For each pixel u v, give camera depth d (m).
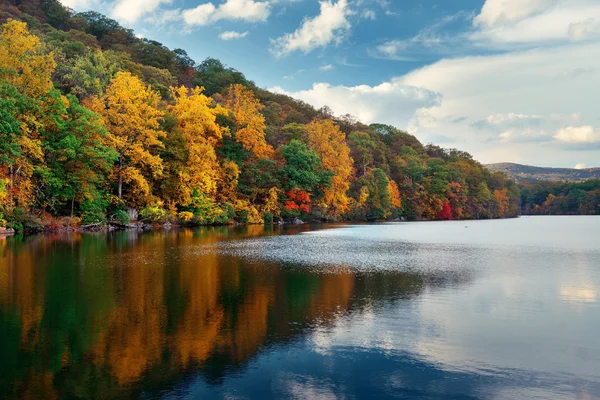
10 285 19.47
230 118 72.44
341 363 10.92
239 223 73.12
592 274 23.70
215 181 68.81
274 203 77.44
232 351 11.66
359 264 26.95
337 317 14.91
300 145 84.38
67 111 49.09
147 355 11.34
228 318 14.69
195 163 63.06
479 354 11.59
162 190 61.69
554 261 29.20
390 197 110.75
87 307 15.88
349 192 102.25
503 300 17.48
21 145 42.06
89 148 47.62
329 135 96.56
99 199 52.78
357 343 12.35
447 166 138.75
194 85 132.12
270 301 17.03
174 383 9.73
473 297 18.02
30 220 44.88
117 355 11.34
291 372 10.36
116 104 55.16
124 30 138.25
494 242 44.97
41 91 46.03
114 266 24.94
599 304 16.89
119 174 55.31
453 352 11.73
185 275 22.34
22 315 14.79
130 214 57.31
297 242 41.56
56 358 11.12
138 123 55.19
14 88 41.78
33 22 101.88
